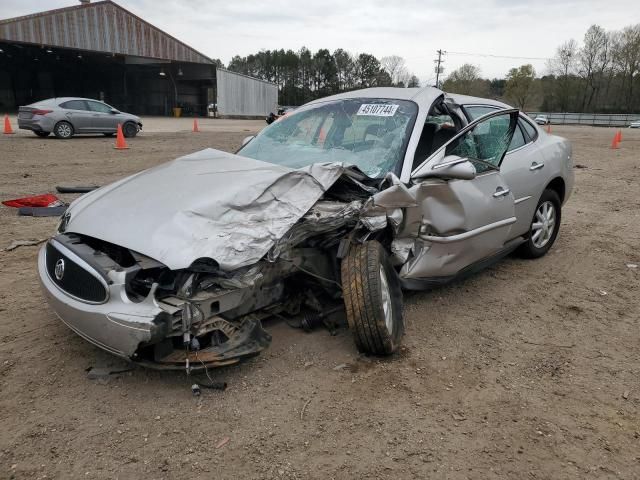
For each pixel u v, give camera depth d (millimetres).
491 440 2742
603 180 11789
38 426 2760
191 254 2824
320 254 3654
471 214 3982
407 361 3492
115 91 53125
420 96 4473
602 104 81000
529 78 83000
